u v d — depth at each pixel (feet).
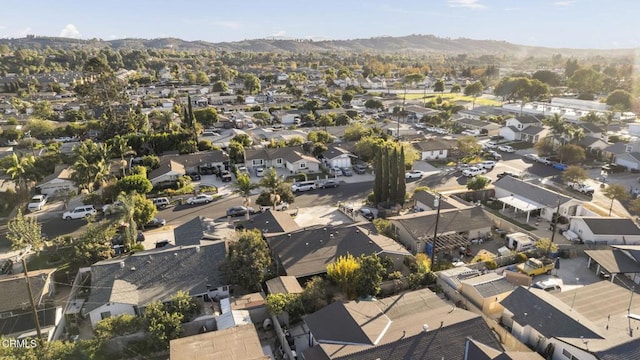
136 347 106.52
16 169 215.92
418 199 204.85
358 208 209.56
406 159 268.00
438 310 113.91
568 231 177.58
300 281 136.98
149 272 131.13
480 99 607.78
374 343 95.76
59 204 218.79
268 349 108.47
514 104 522.47
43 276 132.46
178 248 142.20
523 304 115.75
